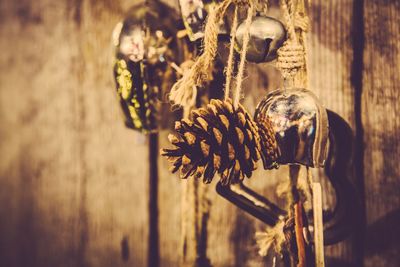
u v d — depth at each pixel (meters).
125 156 0.53
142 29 0.42
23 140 0.57
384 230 0.44
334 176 0.42
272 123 0.35
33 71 0.56
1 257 0.59
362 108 0.45
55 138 0.56
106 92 0.53
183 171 0.33
